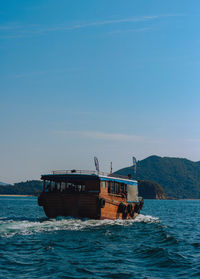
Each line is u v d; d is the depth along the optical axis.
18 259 19.44
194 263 19.88
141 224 39.66
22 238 25.69
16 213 60.06
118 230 32.62
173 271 18.00
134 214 44.84
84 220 36.16
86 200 35.31
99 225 34.66
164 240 28.25
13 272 16.80
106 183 37.62
